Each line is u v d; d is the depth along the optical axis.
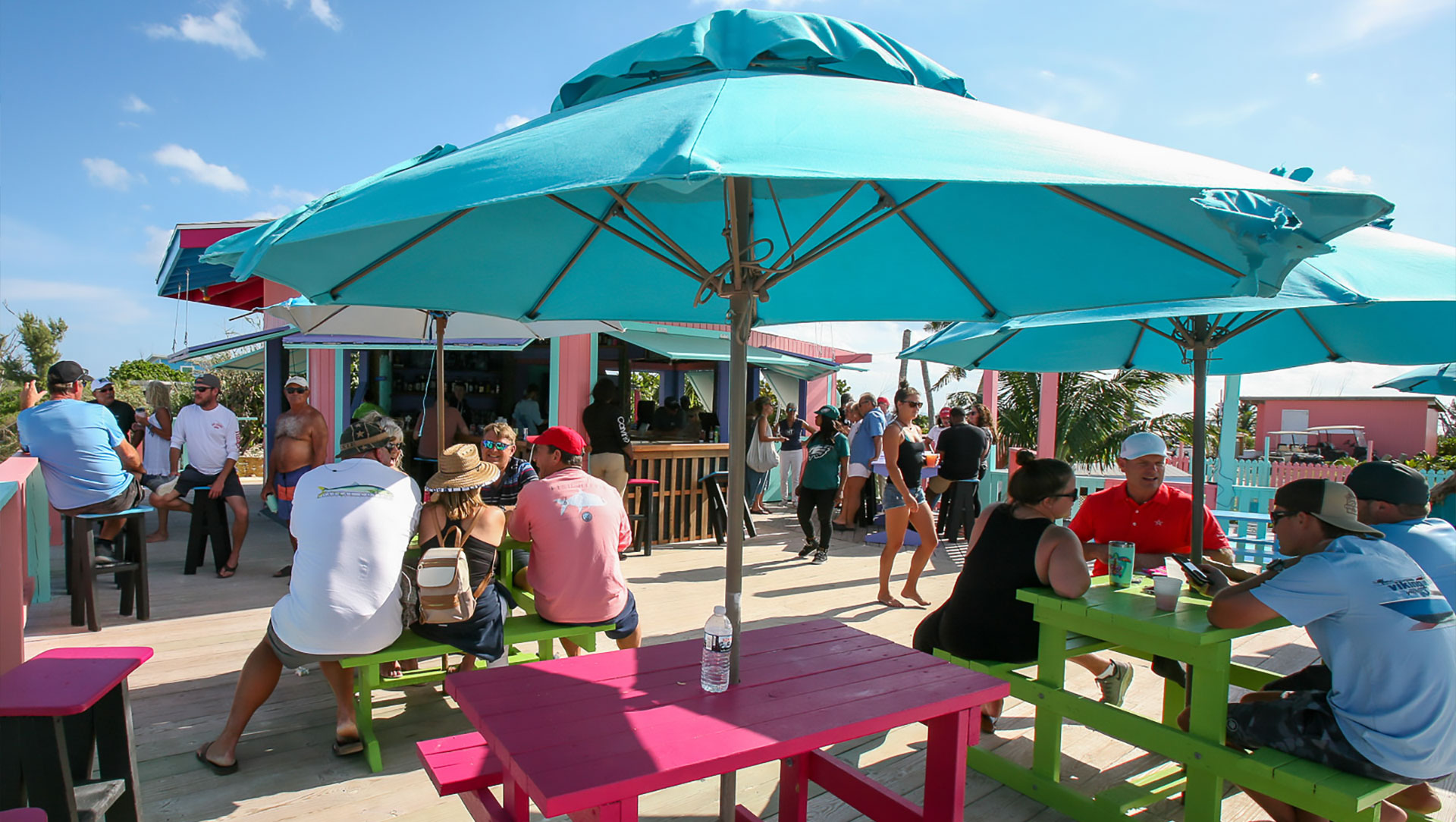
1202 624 2.79
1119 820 2.88
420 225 2.66
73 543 4.99
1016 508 3.51
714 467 8.88
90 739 2.34
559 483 3.75
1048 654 3.24
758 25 2.23
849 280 3.51
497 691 2.28
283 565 6.79
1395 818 2.73
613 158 1.45
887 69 2.26
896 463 5.88
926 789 2.56
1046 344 5.05
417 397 11.42
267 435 9.29
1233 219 1.76
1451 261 2.81
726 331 10.80
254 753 3.28
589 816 1.86
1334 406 34.72
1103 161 1.47
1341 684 2.51
